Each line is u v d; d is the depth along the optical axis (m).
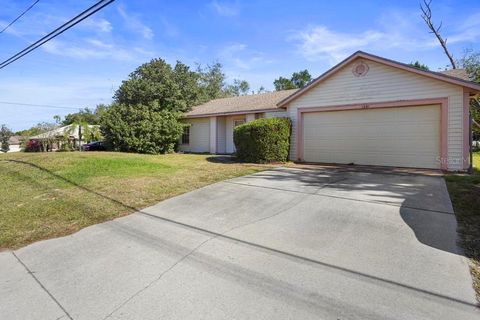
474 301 2.71
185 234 4.58
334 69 11.52
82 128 25.08
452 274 3.18
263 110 15.66
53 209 6.07
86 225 5.20
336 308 2.67
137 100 18.70
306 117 12.63
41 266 3.76
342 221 4.82
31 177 9.43
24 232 4.99
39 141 23.25
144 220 5.30
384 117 10.80
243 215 5.35
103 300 2.96
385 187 7.05
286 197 6.34
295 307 2.71
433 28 19.95
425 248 3.79
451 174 8.71
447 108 9.52
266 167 10.76
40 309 2.85
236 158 13.43
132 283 3.25
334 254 3.73
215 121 18.14
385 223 4.66
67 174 9.45
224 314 2.65
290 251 3.86
